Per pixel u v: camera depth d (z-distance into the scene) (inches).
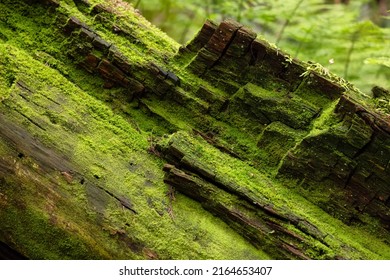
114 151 120.8
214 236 117.0
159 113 126.0
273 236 116.8
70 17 128.7
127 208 117.0
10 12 130.3
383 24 169.6
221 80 126.9
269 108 124.3
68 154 118.6
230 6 156.9
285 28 152.4
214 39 125.7
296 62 124.3
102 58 126.9
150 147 122.8
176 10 158.9
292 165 122.3
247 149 125.0
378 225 120.5
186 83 127.1
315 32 151.1
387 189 119.2
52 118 120.4
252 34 124.6
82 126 121.4
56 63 127.6
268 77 125.4
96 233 116.1
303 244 116.3
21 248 118.1
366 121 118.1
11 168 117.5
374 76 146.3
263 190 120.0
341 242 118.0
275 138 124.2
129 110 126.5
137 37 130.0
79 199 116.7
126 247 115.7
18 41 128.6
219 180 118.5
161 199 118.6
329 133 119.7
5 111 119.2
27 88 121.6
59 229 116.8
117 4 134.6
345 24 150.9
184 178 118.7
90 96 125.5
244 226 117.3
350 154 119.5
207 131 126.1
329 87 123.2
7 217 117.8
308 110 123.2
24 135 118.5
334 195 121.3
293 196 122.3
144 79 126.2
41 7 130.2
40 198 117.1
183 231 116.8
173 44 132.3
